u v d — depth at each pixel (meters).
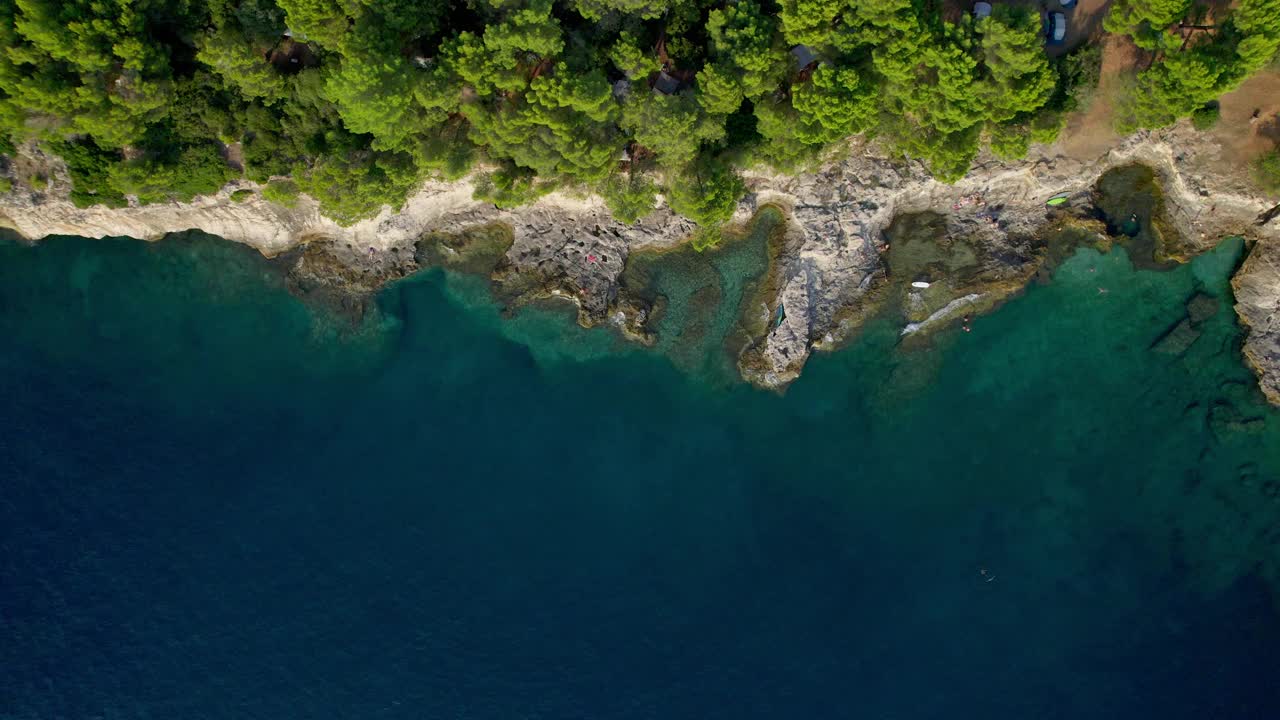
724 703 58.12
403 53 53.41
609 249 62.06
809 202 60.16
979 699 58.09
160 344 63.69
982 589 59.50
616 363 62.75
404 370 63.34
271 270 63.25
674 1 51.91
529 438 62.88
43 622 59.09
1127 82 54.12
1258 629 57.69
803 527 61.03
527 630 59.62
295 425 63.03
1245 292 57.94
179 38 53.56
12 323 62.97
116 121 52.16
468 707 58.22
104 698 58.38
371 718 58.16
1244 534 58.28
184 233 63.28
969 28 49.88
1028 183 59.16
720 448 61.91
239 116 55.25
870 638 59.19
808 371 61.50
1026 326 60.22
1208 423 58.69
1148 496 59.19
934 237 60.62
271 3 52.62
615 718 57.91
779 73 52.09
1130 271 59.28
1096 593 58.91
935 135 53.84
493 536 61.50
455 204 61.97
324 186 54.72
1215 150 56.78
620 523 61.62
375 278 63.06
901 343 60.88
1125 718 57.16
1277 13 48.78
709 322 62.06
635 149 57.91
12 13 49.69
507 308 63.00
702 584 60.44
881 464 61.03
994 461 60.38
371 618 59.66
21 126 51.91
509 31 49.31
